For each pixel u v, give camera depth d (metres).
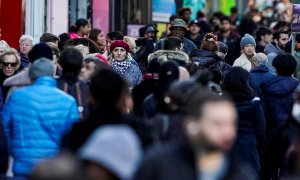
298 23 16.58
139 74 15.89
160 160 6.84
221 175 6.84
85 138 8.59
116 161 6.57
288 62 14.00
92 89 8.66
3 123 9.86
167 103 9.59
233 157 6.93
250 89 12.53
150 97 10.36
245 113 12.49
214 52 15.91
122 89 8.69
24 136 9.92
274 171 12.34
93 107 8.80
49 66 10.11
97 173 6.59
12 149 9.99
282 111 14.00
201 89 8.45
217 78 13.00
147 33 21.12
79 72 11.15
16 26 21.08
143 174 6.84
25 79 11.22
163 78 10.31
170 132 9.04
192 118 6.80
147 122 9.18
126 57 15.92
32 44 16.11
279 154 10.38
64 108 9.95
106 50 18.48
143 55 18.31
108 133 6.64
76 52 10.95
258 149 12.80
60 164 6.05
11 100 10.05
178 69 10.41
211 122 6.73
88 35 20.17
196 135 6.79
